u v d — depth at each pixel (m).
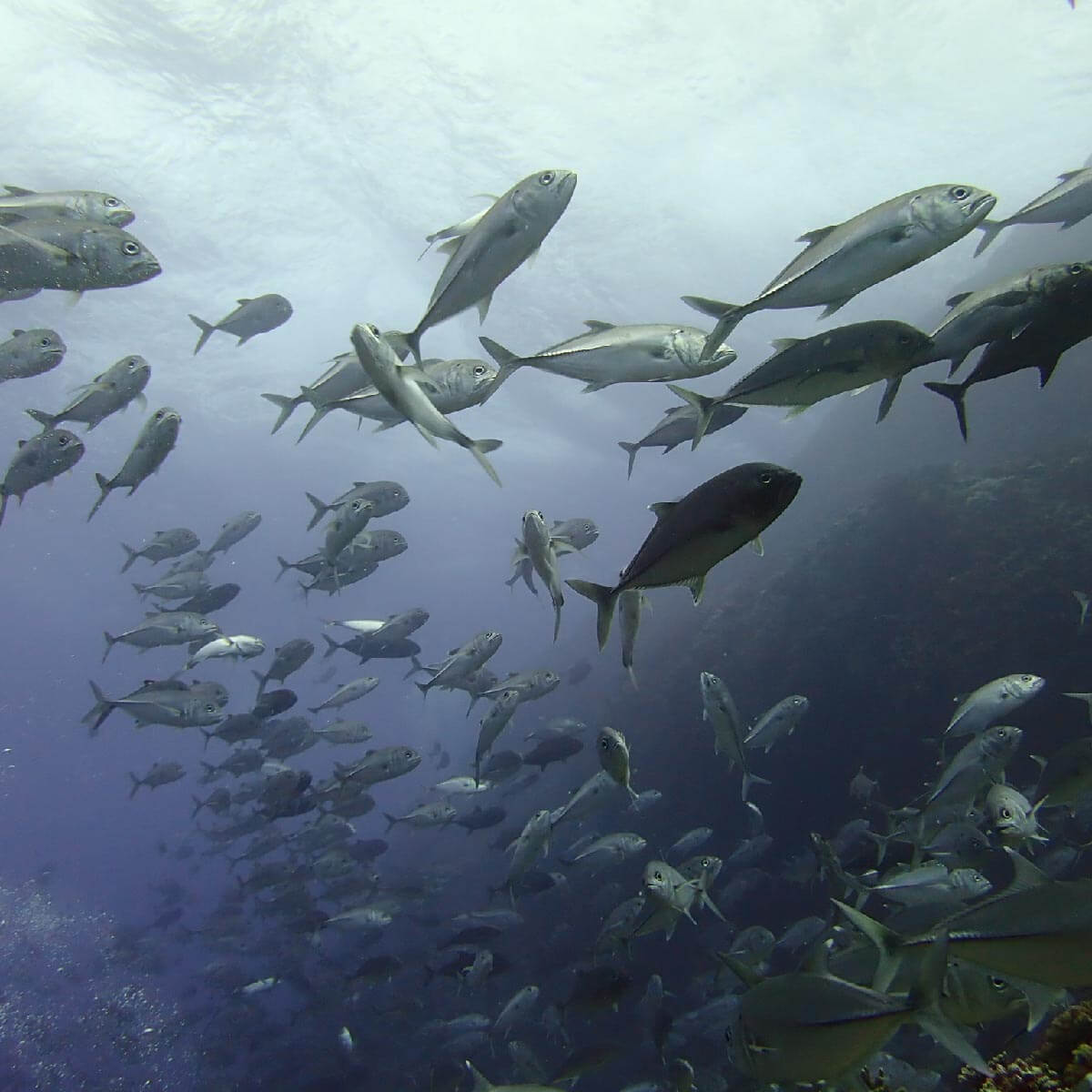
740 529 2.41
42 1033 16.78
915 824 5.89
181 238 22.14
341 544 6.72
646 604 3.60
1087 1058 3.13
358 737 10.02
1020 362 3.21
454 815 10.69
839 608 16.36
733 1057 2.87
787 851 14.80
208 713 8.40
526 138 19.33
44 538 47.19
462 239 3.51
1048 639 12.71
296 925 10.97
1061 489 14.84
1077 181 3.46
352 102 18.45
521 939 17.00
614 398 34.62
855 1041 2.46
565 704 30.73
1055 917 2.30
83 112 17.75
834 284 2.86
